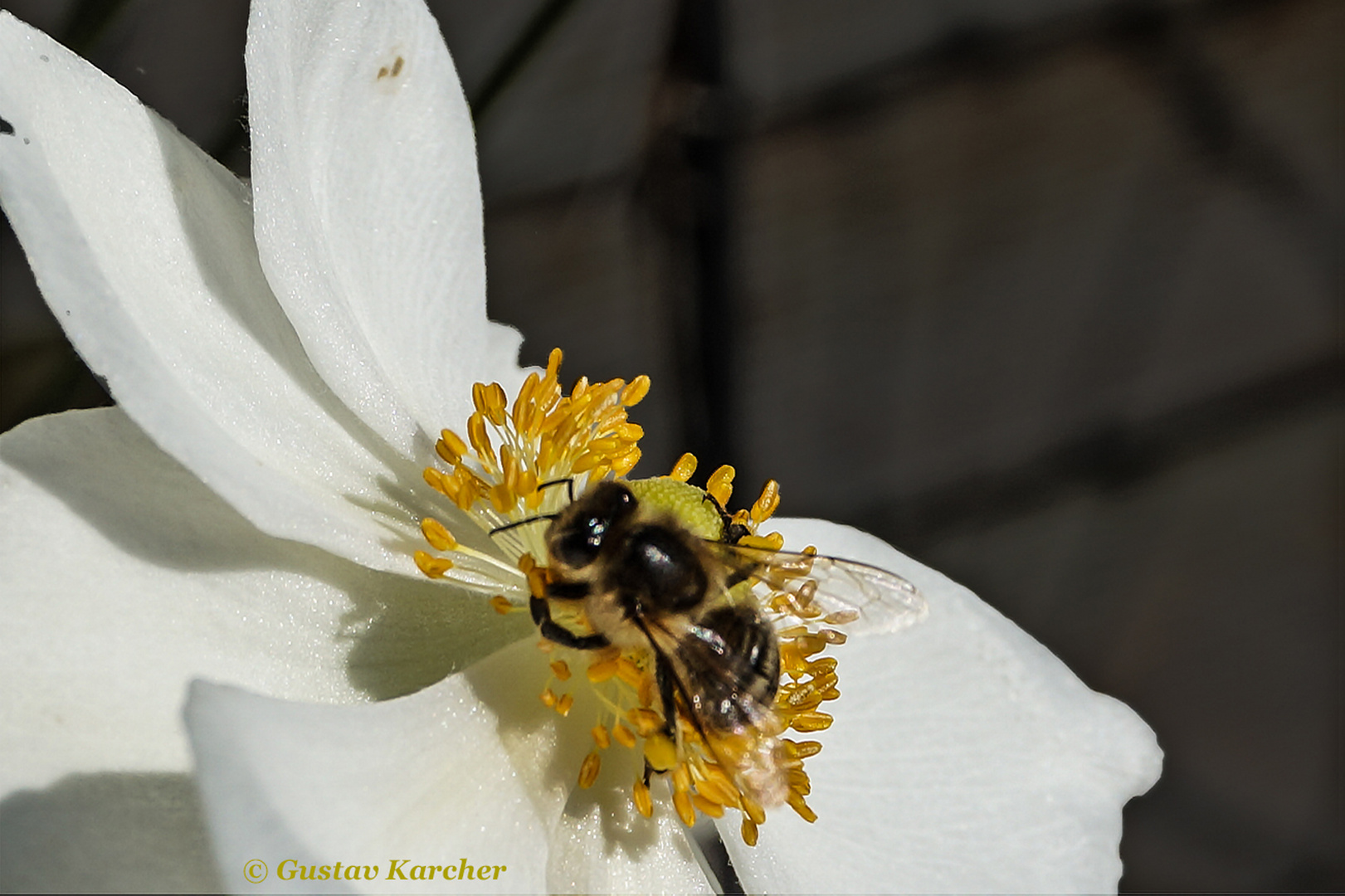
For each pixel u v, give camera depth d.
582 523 0.14
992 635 0.16
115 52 0.19
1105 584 0.31
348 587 0.15
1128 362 0.30
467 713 0.14
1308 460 0.32
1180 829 0.31
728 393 0.22
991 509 0.30
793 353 0.27
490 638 0.15
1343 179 0.30
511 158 0.23
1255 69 0.29
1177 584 0.32
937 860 0.15
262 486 0.14
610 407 0.15
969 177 0.27
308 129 0.15
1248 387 0.31
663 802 0.15
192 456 0.14
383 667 0.15
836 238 0.27
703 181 0.21
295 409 0.15
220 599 0.14
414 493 0.15
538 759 0.14
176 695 0.14
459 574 0.15
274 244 0.14
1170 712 0.31
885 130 0.26
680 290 0.21
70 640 0.14
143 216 0.14
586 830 0.15
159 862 0.14
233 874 0.13
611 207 0.24
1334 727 0.32
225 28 0.19
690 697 0.14
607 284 0.24
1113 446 0.30
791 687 0.15
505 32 0.22
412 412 0.15
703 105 0.20
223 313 0.14
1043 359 0.29
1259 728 0.32
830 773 0.15
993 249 0.28
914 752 0.15
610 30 0.22
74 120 0.14
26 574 0.14
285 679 0.14
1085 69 0.27
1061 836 0.15
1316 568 0.32
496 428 0.15
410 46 0.15
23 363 0.18
